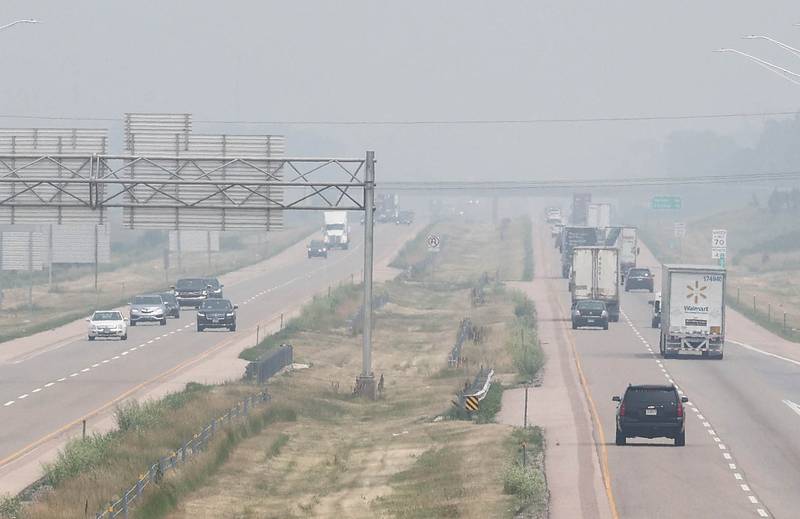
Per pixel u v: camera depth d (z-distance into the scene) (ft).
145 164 518.37
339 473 371.97
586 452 359.46
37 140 515.09
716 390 499.92
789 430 400.26
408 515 289.53
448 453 377.71
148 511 291.79
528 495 298.15
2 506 285.23
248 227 517.14
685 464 338.13
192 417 417.08
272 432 437.58
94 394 497.87
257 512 308.60
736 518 270.67
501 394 502.79
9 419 435.94
